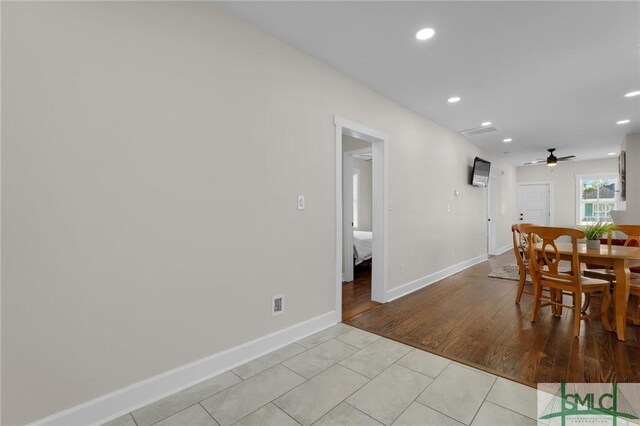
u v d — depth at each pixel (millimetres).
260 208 2271
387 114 3574
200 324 1951
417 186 4184
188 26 1887
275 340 2375
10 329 1336
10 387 1338
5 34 1312
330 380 1939
